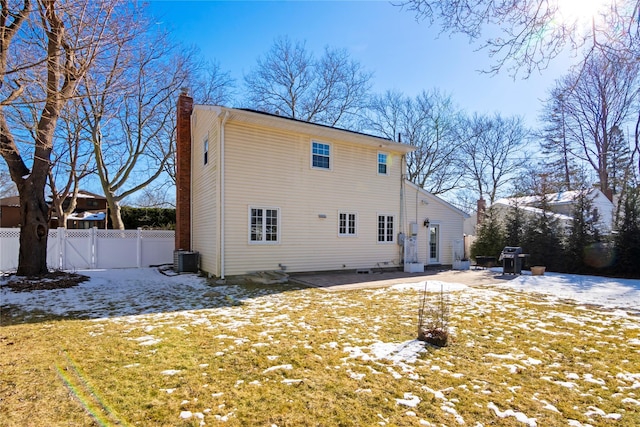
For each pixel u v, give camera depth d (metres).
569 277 11.49
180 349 4.17
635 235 11.61
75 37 6.32
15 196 24.69
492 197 27.98
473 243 18.08
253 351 4.12
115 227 17.88
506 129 27.38
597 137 19.70
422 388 3.19
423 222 15.05
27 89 7.01
